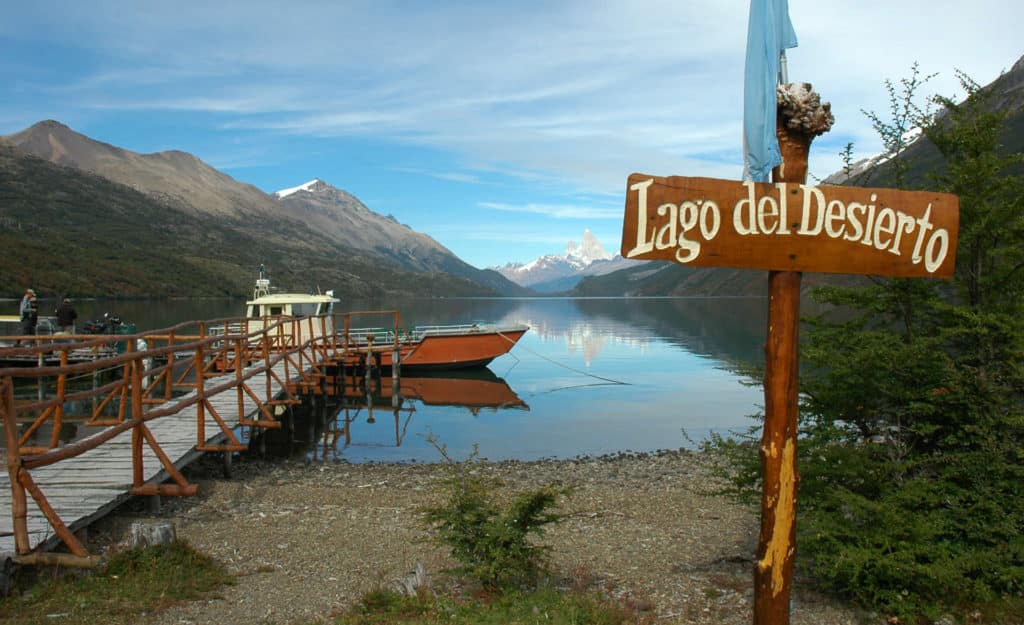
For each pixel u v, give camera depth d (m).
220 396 16.53
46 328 26.28
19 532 5.88
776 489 3.68
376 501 10.63
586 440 19.00
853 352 6.27
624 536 8.64
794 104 3.73
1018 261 6.04
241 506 10.04
